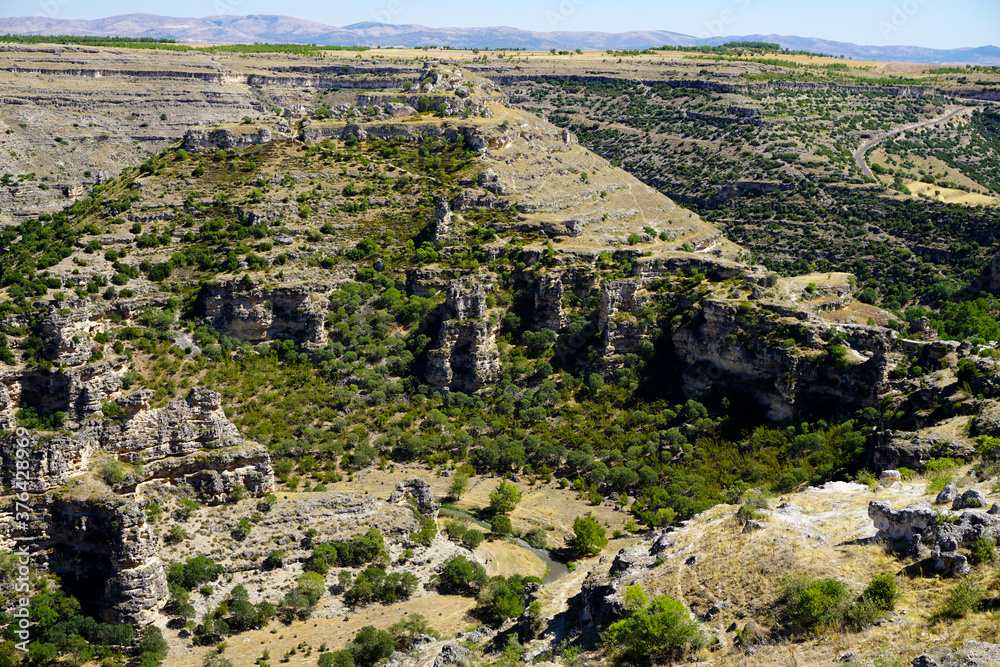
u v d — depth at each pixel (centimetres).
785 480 15300
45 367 12988
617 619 8688
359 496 13525
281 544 12356
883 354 16925
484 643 10444
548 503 16675
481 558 13925
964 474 10144
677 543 9712
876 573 7925
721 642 7819
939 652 6719
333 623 11619
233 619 11281
